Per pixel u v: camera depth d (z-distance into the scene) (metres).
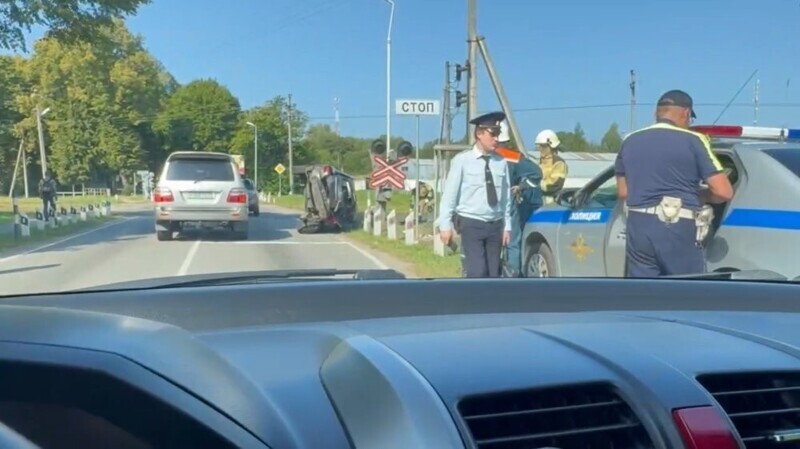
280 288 2.91
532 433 1.53
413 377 1.57
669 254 5.73
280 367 1.80
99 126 78.62
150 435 1.71
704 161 5.69
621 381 1.61
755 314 2.47
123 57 78.12
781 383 1.76
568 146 35.31
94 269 14.50
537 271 8.79
